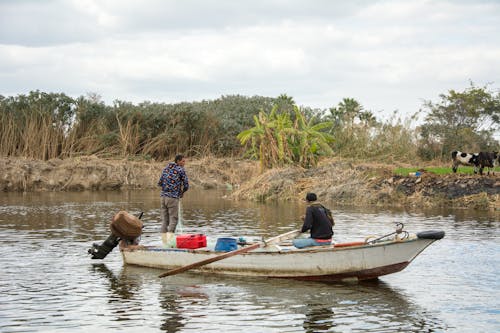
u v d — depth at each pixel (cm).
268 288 1100
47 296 1032
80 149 4231
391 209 2392
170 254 1250
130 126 4353
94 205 2667
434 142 3762
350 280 1144
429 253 1397
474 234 1664
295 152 3384
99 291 1070
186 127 4612
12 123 4031
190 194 3403
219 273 1223
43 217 2180
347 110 5369
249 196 2958
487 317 903
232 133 4766
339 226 1855
